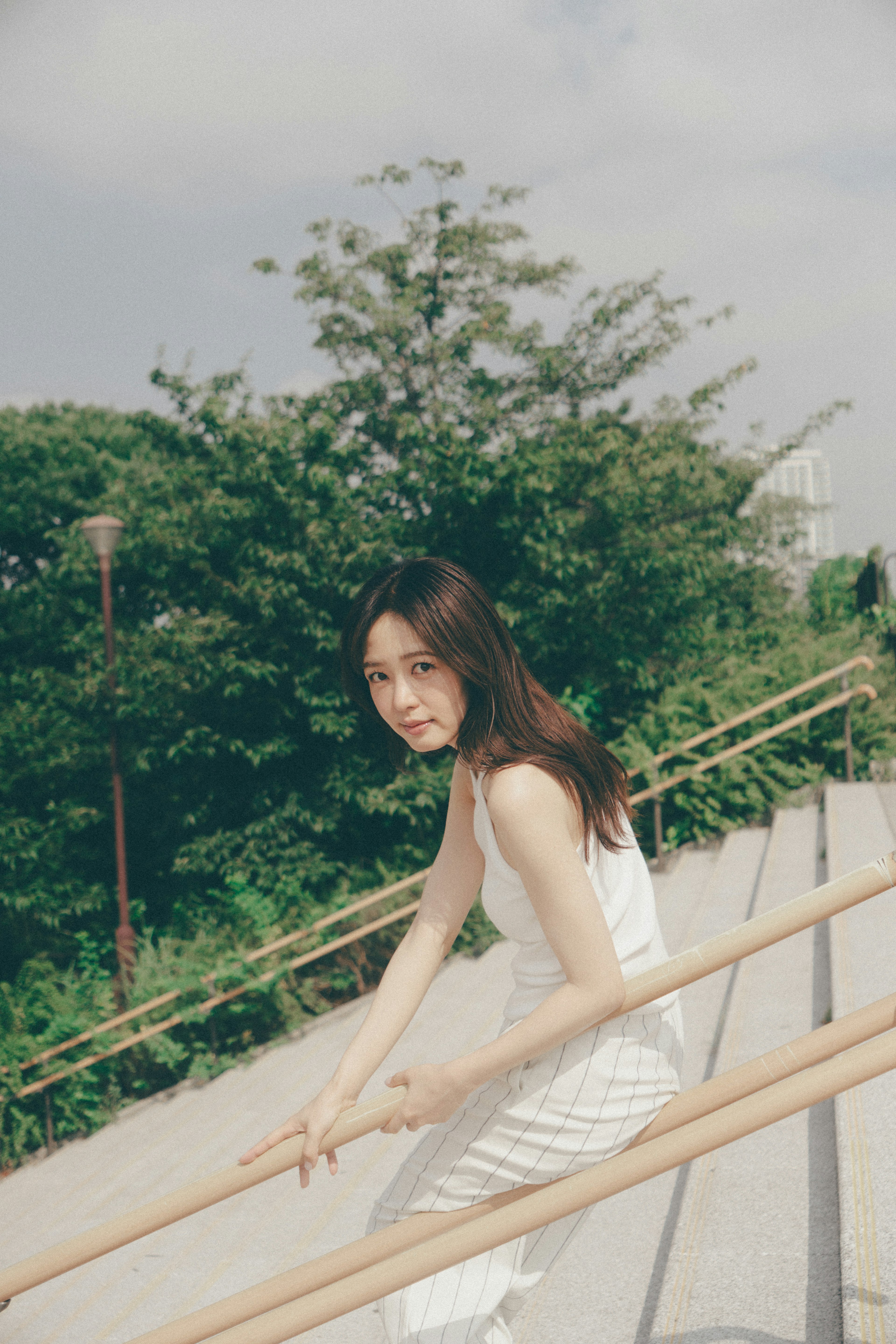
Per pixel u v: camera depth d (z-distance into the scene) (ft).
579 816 4.69
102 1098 23.52
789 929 4.44
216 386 36.50
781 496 53.62
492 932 26.08
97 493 61.26
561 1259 10.43
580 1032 4.45
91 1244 5.12
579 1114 4.73
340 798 34.32
